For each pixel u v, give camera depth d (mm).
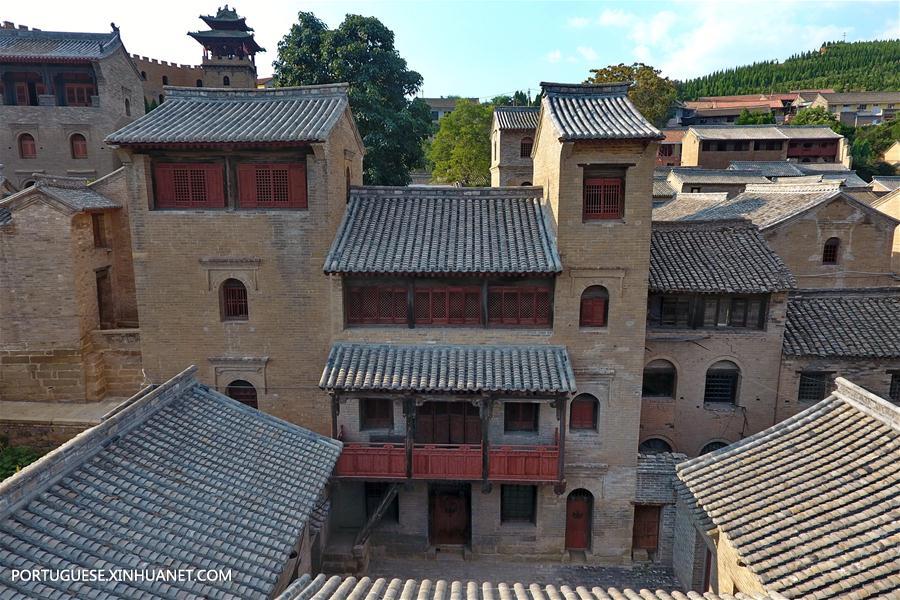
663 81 78000
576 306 19547
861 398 16094
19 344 24688
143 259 20109
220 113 21141
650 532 21469
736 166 65625
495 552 21375
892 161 82062
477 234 20109
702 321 21922
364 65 41969
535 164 23750
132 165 19562
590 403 20531
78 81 45375
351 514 21750
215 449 15484
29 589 9422
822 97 108625
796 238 29625
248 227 19781
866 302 23047
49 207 23703
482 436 18875
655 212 42594
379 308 20266
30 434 23531
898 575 11055
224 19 67625
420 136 44594
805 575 11625
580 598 10930
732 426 22469
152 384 20797
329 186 19469
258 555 12211
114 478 12750
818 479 14320
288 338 20406
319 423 20891
